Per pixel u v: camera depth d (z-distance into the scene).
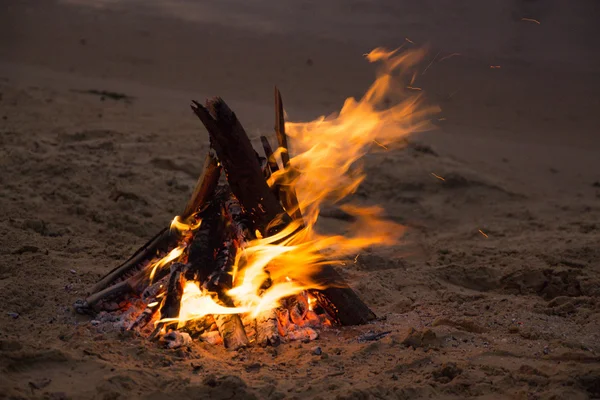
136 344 5.84
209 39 28.59
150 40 28.38
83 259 8.17
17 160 11.58
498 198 12.53
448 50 26.70
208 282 6.41
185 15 32.69
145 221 9.80
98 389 4.92
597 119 19.77
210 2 35.56
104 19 31.80
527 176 14.38
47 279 7.34
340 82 22.91
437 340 6.16
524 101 21.28
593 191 13.67
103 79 22.36
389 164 13.34
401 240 10.46
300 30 30.00
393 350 6.01
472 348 6.08
